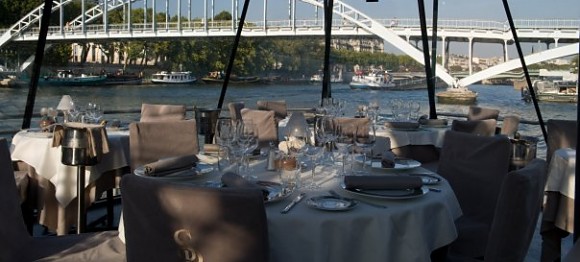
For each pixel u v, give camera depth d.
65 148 3.06
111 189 4.02
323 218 1.83
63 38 43.28
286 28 35.22
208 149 3.11
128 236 1.68
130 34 42.38
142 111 5.34
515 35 6.70
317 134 2.92
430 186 2.36
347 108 5.92
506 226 1.90
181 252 1.58
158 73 53.34
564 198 3.26
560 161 3.29
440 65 25.88
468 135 3.10
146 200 1.59
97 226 4.05
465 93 21.45
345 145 2.68
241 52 57.56
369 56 60.50
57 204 3.59
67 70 55.09
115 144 3.83
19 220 2.35
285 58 56.91
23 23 38.38
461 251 2.70
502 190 1.92
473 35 27.73
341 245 1.85
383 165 2.70
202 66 58.94
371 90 34.50
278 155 2.64
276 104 7.28
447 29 27.81
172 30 40.81
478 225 2.79
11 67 33.19
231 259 1.54
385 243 1.88
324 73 7.41
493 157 2.96
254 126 2.59
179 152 3.45
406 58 57.16
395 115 6.13
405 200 2.06
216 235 1.53
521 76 24.36
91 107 4.46
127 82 50.59
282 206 1.97
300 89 45.81
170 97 37.78
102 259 2.24
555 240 3.36
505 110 17.61
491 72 24.67
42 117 4.33
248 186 1.95
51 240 2.44
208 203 1.52
